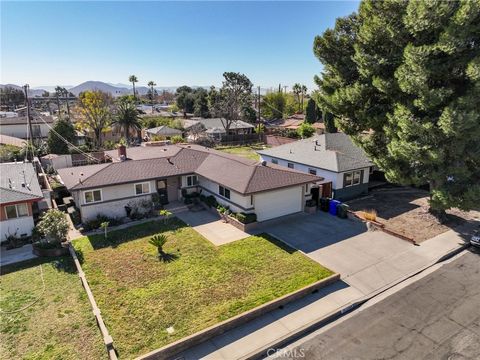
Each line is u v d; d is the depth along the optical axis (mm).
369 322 12102
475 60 15336
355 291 13977
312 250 17578
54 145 38438
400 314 12516
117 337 11219
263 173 21766
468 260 16594
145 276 15039
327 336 11461
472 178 18781
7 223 18594
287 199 22203
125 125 50750
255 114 75625
